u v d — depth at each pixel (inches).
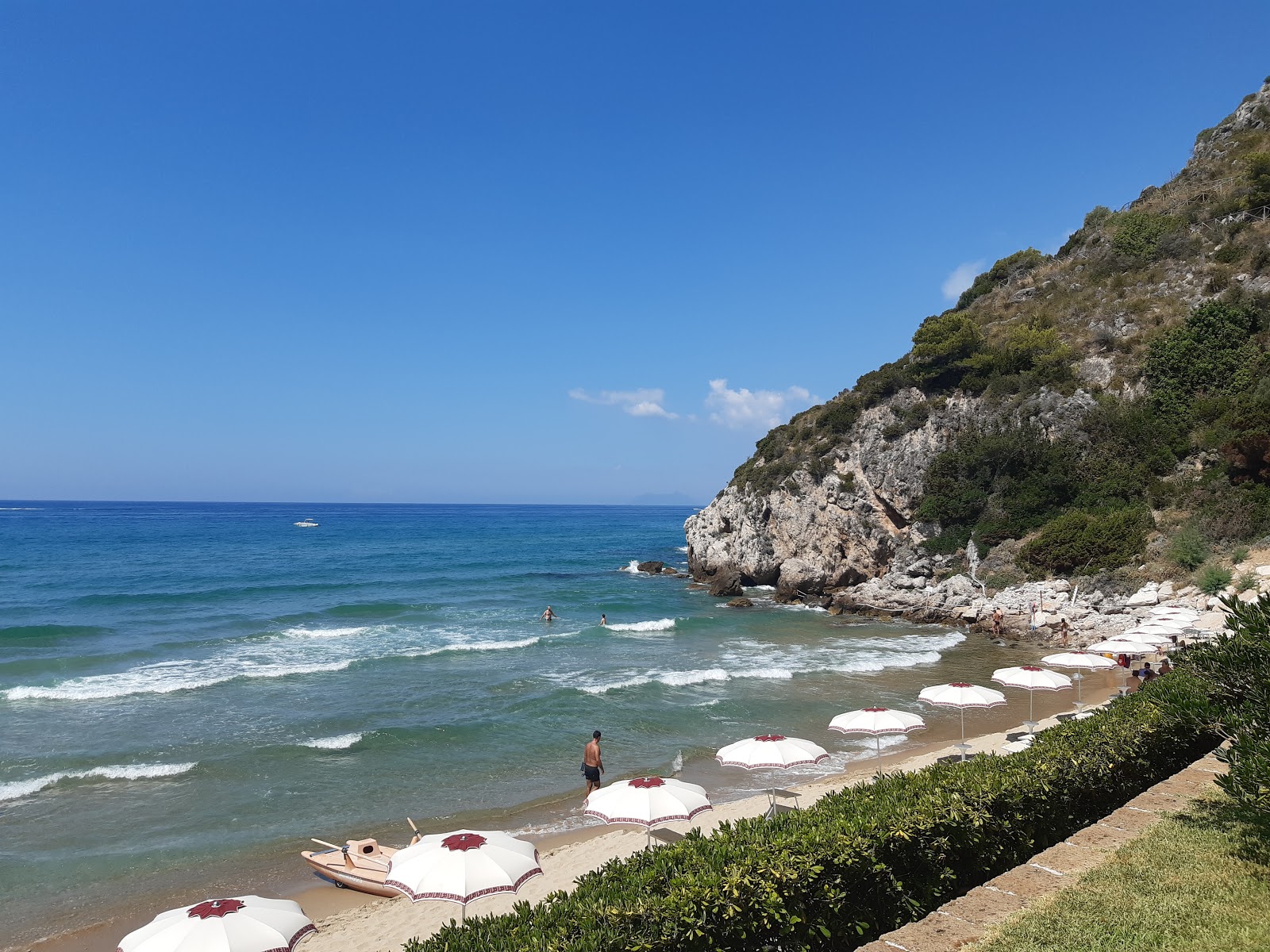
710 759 867.4
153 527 5290.4
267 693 1128.2
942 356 2326.5
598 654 1441.9
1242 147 2674.7
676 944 254.8
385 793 768.9
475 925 260.8
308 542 4178.2
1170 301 2155.5
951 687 772.6
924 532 2081.7
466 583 2534.5
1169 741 436.5
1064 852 326.6
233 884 592.1
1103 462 1893.5
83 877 599.5
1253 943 243.6
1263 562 1384.1
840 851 290.4
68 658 1338.6
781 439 2541.8
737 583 2231.8
